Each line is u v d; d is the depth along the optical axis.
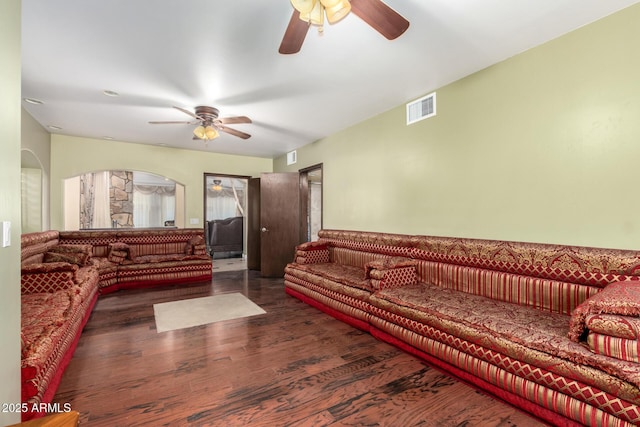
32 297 2.46
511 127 2.49
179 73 2.76
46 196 4.57
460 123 2.89
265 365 2.18
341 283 3.20
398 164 3.60
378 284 2.76
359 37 2.21
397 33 1.82
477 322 1.93
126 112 3.76
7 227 1.13
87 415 1.62
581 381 1.43
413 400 1.78
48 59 2.51
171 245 5.30
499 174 2.58
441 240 2.88
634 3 1.86
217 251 7.67
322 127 4.48
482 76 2.70
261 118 4.06
